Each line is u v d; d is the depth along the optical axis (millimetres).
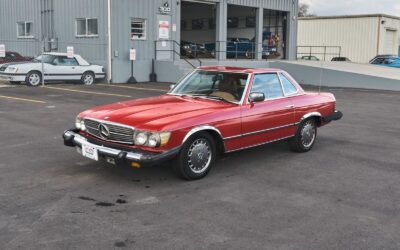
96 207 5285
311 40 44938
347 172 7008
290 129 7836
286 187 6188
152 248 4250
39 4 25844
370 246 4375
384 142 9375
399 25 43844
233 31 34656
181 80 7852
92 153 6164
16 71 19094
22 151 7906
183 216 5055
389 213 5266
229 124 6648
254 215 5121
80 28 23562
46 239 4410
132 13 22750
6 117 11391
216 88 7332
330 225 4871
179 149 6020
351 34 42375
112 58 22250
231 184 6262
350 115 13250
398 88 22734
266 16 33688
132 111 6438
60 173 6613
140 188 5996
